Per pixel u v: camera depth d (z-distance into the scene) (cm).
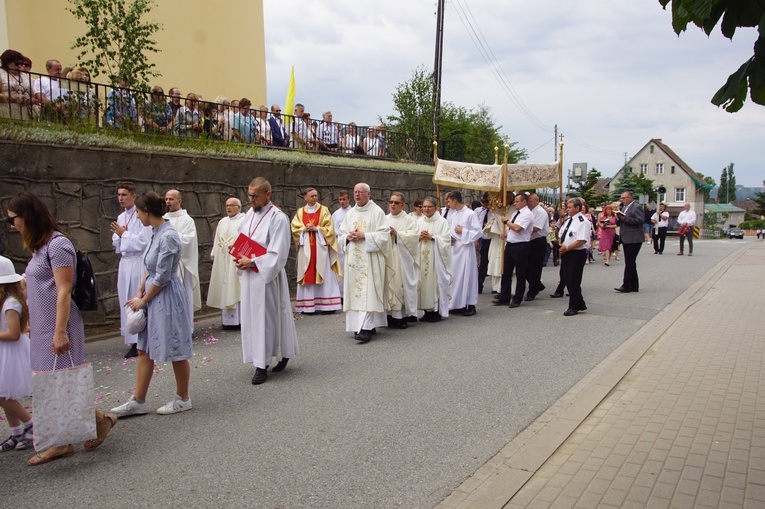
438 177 1198
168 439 482
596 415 527
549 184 1198
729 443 452
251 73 1753
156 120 1032
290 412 539
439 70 2023
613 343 787
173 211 846
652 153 6638
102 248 880
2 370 448
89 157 855
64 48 1310
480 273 1256
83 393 427
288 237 630
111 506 377
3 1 1201
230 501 382
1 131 769
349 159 1407
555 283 1399
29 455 457
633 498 372
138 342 525
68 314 437
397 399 571
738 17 286
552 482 402
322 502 380
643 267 1695
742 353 714
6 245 771
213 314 1027
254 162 1109
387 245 815
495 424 509
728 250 2391
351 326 822
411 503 379
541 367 677
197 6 1596
